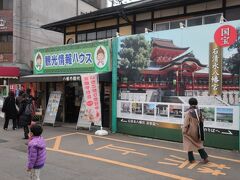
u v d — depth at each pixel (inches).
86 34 751.7
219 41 420.2
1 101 851.4
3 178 288.0
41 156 233.9
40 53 697.6
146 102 499.5
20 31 1138.7
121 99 534.9
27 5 1132.5
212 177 293.7
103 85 596.7
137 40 514.6
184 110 453.7
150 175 298.7
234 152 400.2
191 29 449.4
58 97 650.2
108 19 703.1
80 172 308.0
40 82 681.0
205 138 430.0
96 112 536.7
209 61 429.4
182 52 458.6
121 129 534.0
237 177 294.4
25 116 493.7
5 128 593.3
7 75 888.9
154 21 619.5
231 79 409.4
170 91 471.2
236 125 404.8
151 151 401.4
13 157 371.6
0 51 1170.0
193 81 445.7
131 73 521.3
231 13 525.7
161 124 480.1
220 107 418.0
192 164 338.6
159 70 485.1
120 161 350.6
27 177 291.1
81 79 548.1
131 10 620.4
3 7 1171.9
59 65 653.3
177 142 460.4
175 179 287.4
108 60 555.5
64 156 373.7
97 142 459.2
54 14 1224.8
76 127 593.9
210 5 548.1
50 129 589.0
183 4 573.9
